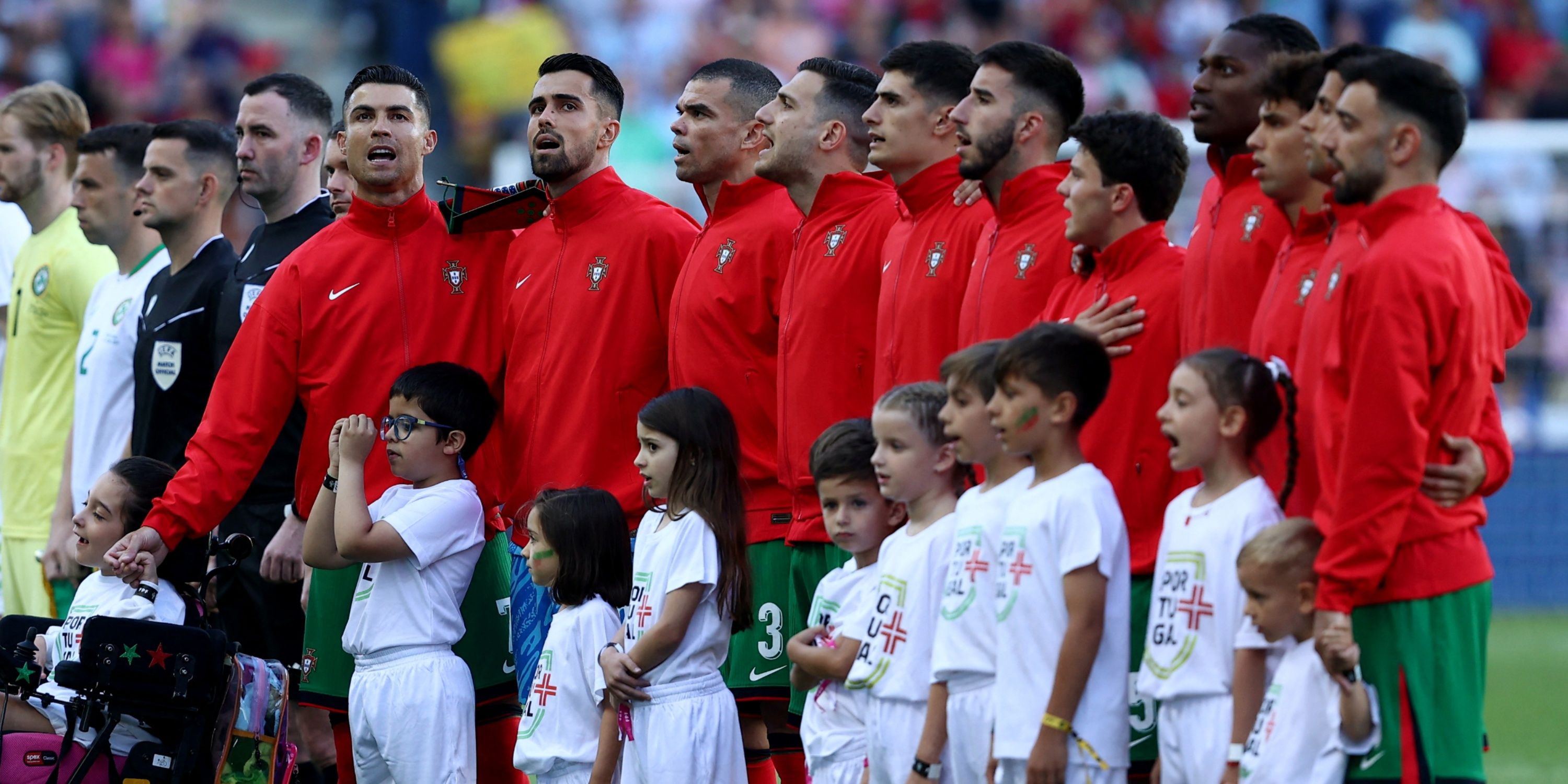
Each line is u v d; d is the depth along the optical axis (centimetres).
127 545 2048
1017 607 1499
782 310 1998
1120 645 1498
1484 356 1424
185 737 1881
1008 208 1786
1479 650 1437
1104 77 6025
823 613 1764
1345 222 1458
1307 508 1488
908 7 6306
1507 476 1481
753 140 2086
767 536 2025
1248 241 1603
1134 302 1623
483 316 2200
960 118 1788
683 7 6444
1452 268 1376
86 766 1867
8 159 2859
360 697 2009
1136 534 1645
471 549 2055
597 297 2080
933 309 1850
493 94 6144
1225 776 1418
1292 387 1484
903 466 1642
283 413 2195
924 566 1634
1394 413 1349
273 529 2373
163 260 2672
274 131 2425
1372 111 1400
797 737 2061
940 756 1577
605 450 2075
